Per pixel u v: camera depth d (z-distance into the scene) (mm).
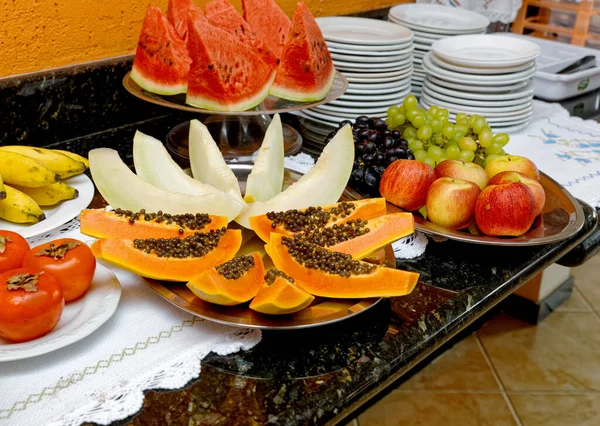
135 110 1233
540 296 1771
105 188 792
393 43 1224
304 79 1057
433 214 850
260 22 1152
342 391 608
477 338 1770
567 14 1885
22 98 1040
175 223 729
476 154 1062
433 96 1311
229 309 642
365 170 967
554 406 1546
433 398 1577
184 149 1105
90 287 680
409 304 739
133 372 602
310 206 819
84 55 1133
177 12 1077
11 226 817
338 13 1567
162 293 658
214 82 985
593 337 1770
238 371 619
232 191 823
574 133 1326
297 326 616
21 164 830
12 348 579
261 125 1190
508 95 1254
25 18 1022
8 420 541
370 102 1261
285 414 574
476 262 833
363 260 737
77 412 554
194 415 567
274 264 701
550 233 833
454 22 1536
